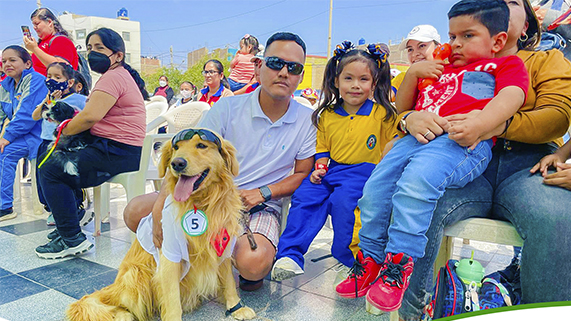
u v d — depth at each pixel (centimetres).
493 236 171
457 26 184
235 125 245
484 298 170
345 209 225
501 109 161
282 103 244
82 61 473
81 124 285
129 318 199
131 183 309
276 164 250
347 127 247
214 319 209
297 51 232
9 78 445
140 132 321
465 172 167
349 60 243
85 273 271
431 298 195
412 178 162
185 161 178
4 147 409
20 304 224
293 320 210
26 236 356
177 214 191
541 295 155
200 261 201
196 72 3438
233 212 201
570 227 148
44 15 479
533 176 168
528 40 203
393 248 166
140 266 204
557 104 171
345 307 227
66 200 293
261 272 225
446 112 183
